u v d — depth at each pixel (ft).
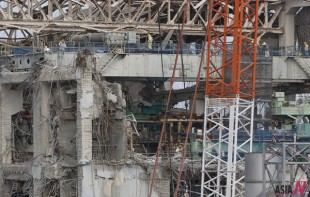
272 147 409.69
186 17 581.94
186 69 565.94
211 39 515.91
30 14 563.07
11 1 561.43
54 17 588.91
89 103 511.81
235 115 497.05
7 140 553.23
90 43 560.20
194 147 545.03
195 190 524.11
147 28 579.48
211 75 561.02
